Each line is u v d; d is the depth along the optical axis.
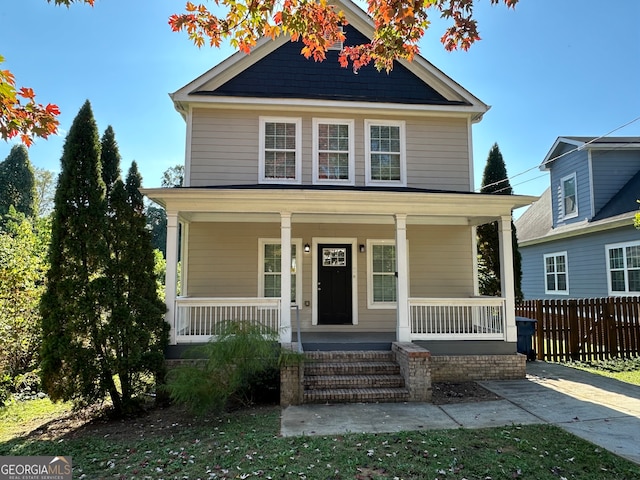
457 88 10.42
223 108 9.88
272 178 9.84
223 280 9.71
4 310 8.32
